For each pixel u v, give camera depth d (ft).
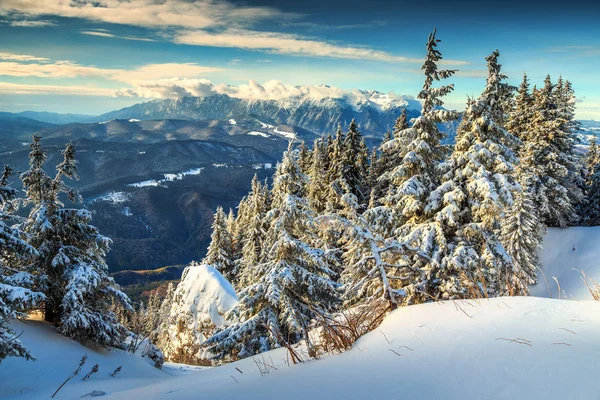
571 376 8.54
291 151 48.44
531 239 79.66
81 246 53.06
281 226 45.83
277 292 42.55
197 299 85.71
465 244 43.60
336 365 13.43
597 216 135.33
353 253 29.78
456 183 47.26
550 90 108.47
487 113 45.93
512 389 8.54
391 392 9.66
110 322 51.60
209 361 74.18
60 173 50.37
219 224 127.75
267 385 12.78
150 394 18.45
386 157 104.47
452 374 10.01
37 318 51.83
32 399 25.95
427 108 49.42
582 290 83.35
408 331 15.25
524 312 14.34
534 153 108.06
